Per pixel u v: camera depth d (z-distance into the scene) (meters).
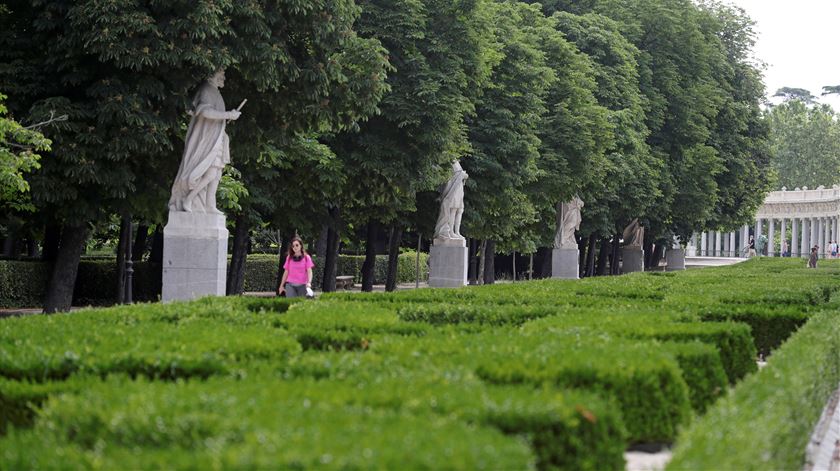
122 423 7.34
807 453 12.92
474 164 42.97
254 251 69.31
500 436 7.11
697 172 66.94
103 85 24.52
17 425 9.10
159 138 24.81
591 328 15.89
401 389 8.71
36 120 24.00
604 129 51.22
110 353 11.05
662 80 65.31
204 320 15.88
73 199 25.38
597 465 8.34
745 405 9.70
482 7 37.78
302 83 27.03
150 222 36.06
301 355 11.87
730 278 40.41
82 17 23.67
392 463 6.23
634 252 74.81
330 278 39.91
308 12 26.20
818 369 14.48
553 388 9.48
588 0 62.91
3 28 25.42
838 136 154.62
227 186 29.67
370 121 36.16
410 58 35.59
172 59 23.89
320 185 34.34
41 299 37.97
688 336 15.72
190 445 7.12
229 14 25.08
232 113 24.02
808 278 40.75
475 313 19.36
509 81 43.84
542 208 52.94
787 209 150.00
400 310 19.61
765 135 80.88
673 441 11.43
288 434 6.83
